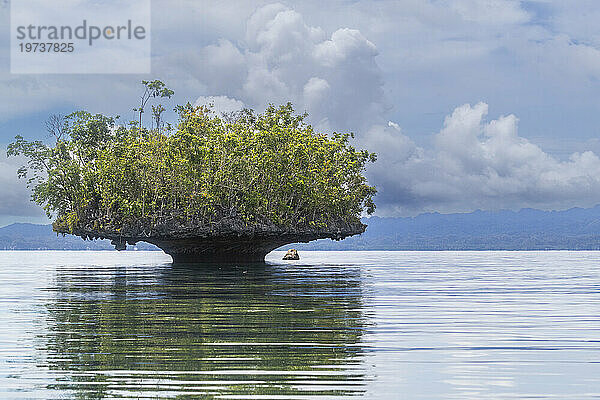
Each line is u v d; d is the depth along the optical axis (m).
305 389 19.59
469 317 34.31
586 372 21.83
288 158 92.62
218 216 88.69
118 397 18.77
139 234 87.50
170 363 22.84
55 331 29.59
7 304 40.88
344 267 95.75
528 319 33.72
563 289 52.78
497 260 145.38
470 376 21.25
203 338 27.66
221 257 94.31
